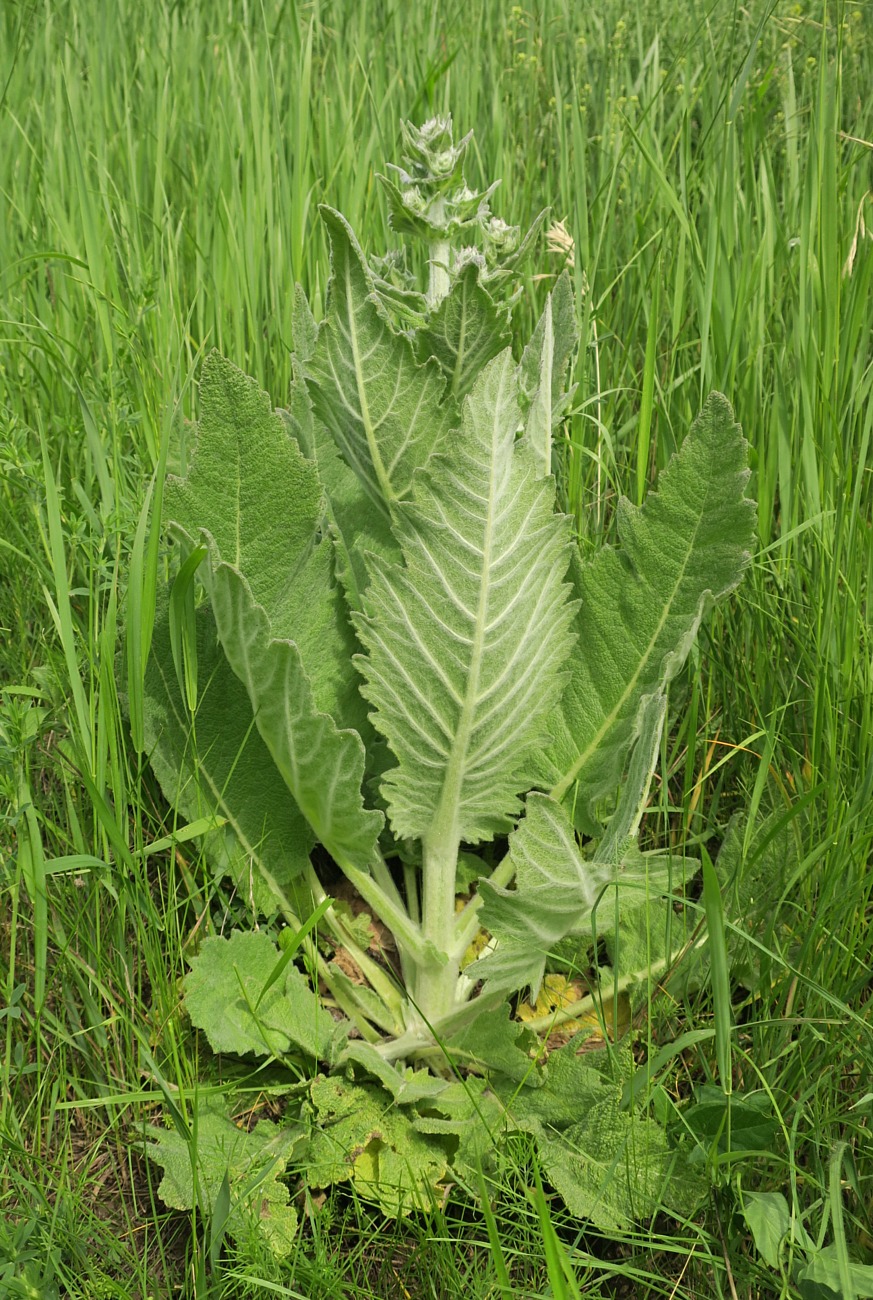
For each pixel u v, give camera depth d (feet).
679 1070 7.16
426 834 6.95
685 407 9.70
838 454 8.50
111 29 16.26
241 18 16.72
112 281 10.64
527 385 7.30
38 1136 6.26
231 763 7.30
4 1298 5.47
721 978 5.69
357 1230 6.16
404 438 6.64
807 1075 6.60
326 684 7.42
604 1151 6.27
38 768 8.14
